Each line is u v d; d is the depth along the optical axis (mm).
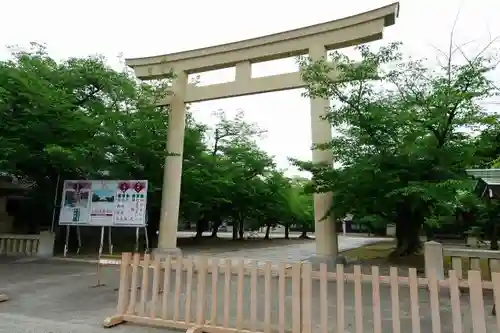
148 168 16547
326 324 4617
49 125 13219
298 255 17156
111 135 14508
